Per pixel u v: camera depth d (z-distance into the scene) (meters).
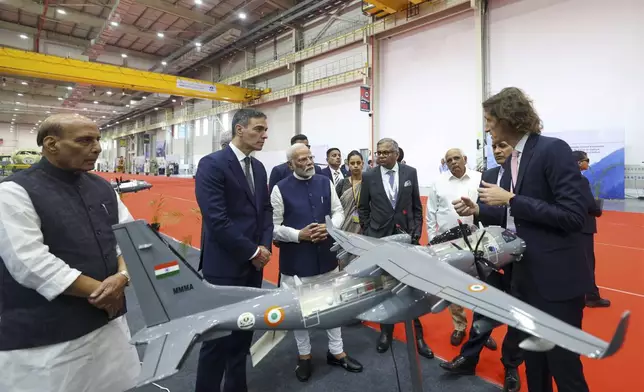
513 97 1.49
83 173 1.69
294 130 18.53
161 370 1.27
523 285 1.60
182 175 27.98
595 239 5.84
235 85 22.09
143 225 1.53
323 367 2.48
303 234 2.34
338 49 16.00
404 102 13.84
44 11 16.25
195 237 6.45
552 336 0.99
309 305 1.60
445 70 12.51
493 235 1.70
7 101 28.88
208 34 19.44
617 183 9.21
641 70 8.83
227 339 1.87
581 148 9.66
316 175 2.75
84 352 1.55
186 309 1.59
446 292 1.26
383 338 2.70
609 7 9.18
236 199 1.98
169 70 25.00
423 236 6.39
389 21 13.47
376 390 2.20
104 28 15.80
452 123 12.39
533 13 10.41
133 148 39.69
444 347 2.75
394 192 2.90
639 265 4.54
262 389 2.23
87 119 1.55
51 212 1.45
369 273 1.52
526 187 1.54
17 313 1.42
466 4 11.59
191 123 27.97
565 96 10.01
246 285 2.04
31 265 1.33
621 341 0.83
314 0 14.88
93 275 1.57
